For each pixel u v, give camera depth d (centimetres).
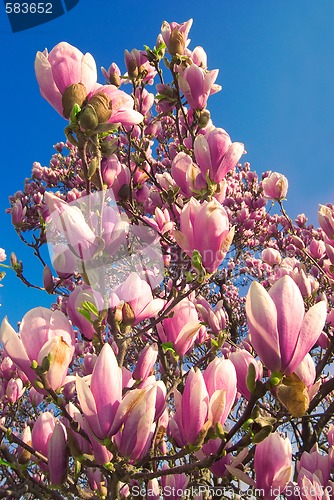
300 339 53
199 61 137
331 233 121
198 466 60
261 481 66
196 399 60
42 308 64
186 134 145
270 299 53
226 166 92
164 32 136
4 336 62
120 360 73
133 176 128
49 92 70
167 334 79
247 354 72
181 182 98
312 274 172
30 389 124
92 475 74
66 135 68
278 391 53
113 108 68
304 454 83
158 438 79
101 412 59
